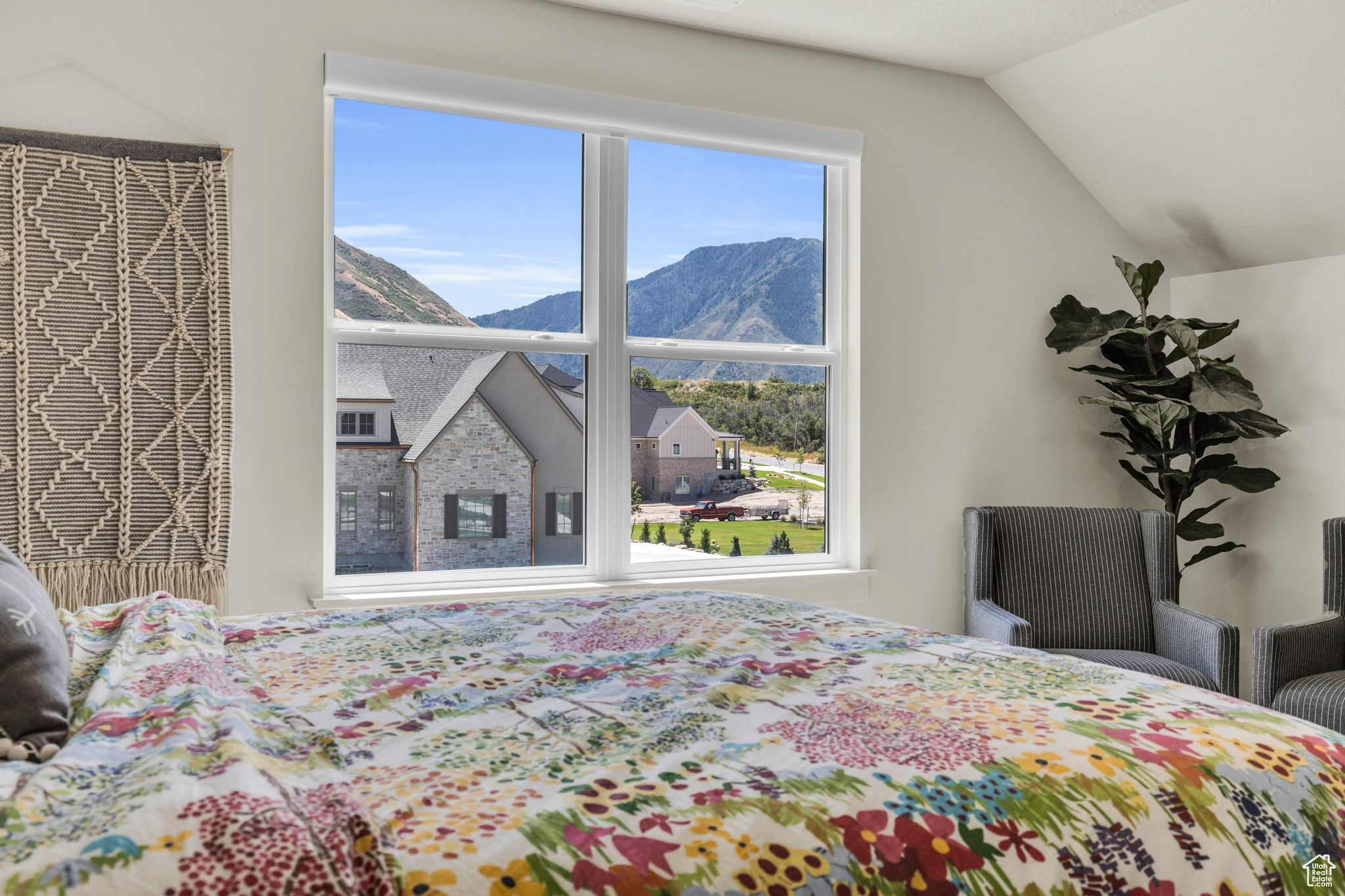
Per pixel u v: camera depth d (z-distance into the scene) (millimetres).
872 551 3508
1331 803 1107
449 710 1225
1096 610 3117
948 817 943
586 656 1519
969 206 3678
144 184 2490
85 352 2434
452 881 774
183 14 2582
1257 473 3430
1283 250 3566
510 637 1646
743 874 836
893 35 3275
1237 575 3795
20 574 1193
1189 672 2697
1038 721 1171
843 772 999
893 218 3545
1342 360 3426
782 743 1084
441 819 869
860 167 3486
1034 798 986
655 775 983
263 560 2693
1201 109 3271
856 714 1192
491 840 828
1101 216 3934
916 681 1356
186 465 2541
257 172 2672
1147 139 3510
